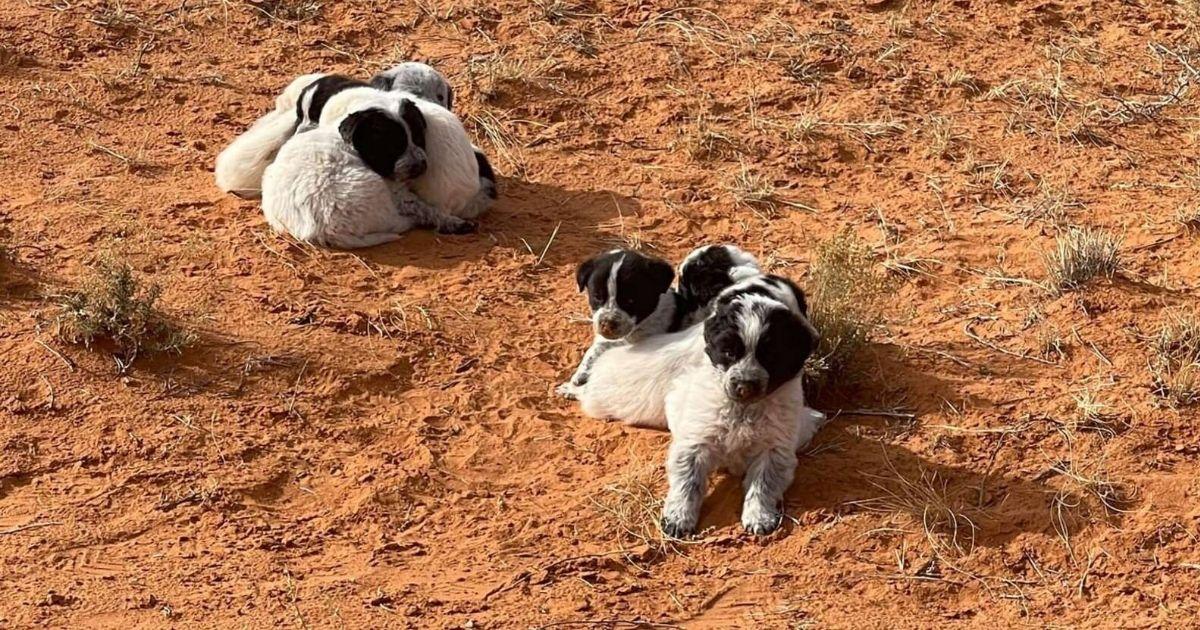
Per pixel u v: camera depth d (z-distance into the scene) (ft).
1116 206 11.67
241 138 11.81
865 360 10.09
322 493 9.39
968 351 10.25
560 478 9.43
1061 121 12.63
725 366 8.86
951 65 13.34
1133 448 9.43
